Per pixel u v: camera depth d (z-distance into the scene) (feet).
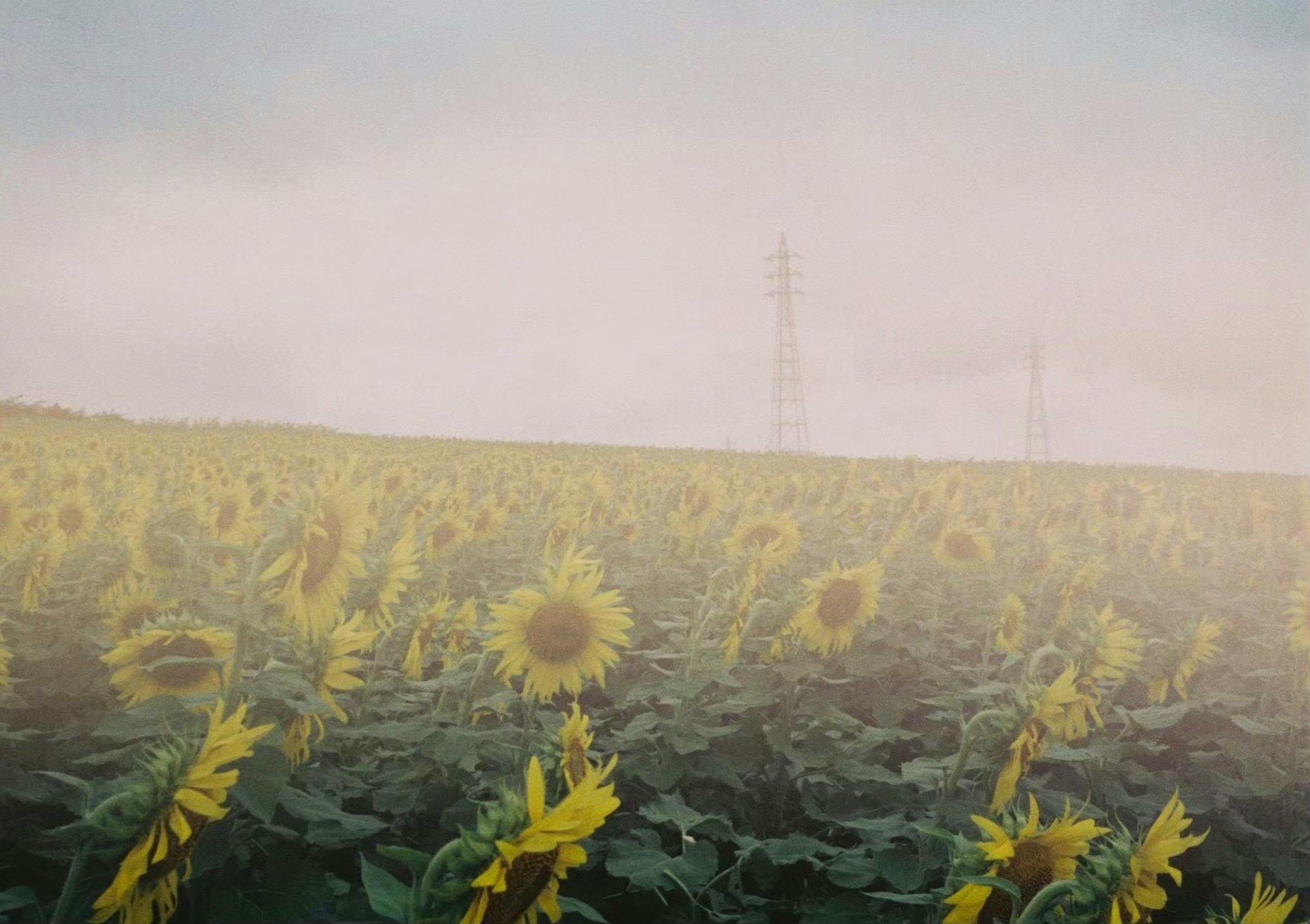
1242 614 27.20
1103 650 12.55
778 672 15.17
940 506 28.53
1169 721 14.94
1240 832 15.74
